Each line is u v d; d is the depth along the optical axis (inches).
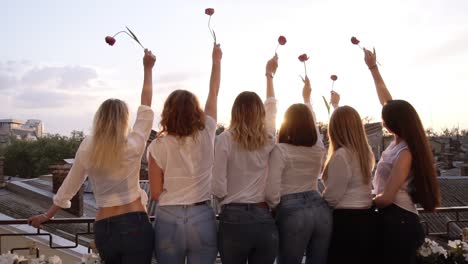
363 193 149.5
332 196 148.6
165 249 132.3
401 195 148.2
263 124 140.5
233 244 136.7
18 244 396.8
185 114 134.5
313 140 144.4
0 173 608.4
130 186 133.1
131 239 130.9
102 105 132.8
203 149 136.9
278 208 146.9
